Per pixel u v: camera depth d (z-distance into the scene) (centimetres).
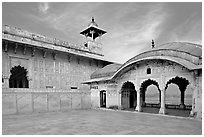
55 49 2061
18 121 1030
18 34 1892
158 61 1341
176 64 1222
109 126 868
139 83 1482
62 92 1642
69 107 1680
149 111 1491
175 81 1723
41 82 2005
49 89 1553
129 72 1588
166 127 838
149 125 888
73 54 2288
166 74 1279
